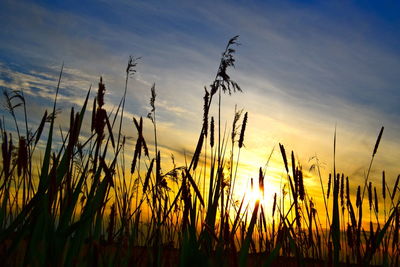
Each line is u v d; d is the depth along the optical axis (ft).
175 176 7.26
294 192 8.02
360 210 7.95
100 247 6.26
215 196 6.91
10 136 6.18
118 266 6.63
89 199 5.73
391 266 8.36
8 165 6.15
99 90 5.82
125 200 7.32
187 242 6.26
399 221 8.47
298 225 8.76
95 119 5.81
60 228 5.47
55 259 5.32
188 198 6.43
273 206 9.20
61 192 5.63
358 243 7.68
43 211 5.35
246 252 5.97
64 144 5.66
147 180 7.60
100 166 5.80
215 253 6.20
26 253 5.24
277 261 7.69
